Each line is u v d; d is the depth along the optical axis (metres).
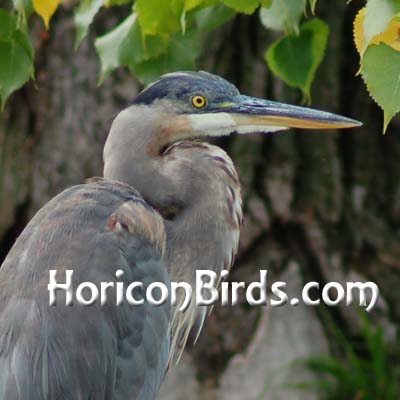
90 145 13.61
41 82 13.78
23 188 13.89
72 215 8.60
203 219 9.21
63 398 7.93
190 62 9.31
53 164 13.73
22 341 8.02
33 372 7.91
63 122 13.70
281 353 13.54
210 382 13.59
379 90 6.62
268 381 13.44
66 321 8.09
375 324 13.84
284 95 13.57
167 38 9.00
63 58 13.69
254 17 13.50
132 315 8.34
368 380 13.45
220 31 13.47
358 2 13.73
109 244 8.45
